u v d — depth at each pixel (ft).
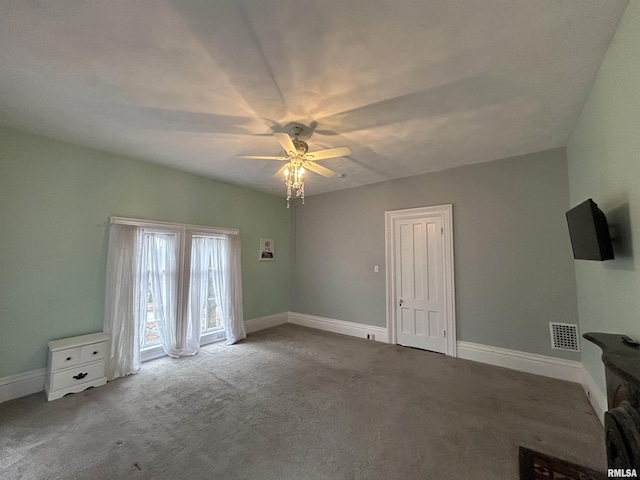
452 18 4.78
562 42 5.34
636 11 4.34
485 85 6.70
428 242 13.62
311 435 6.94
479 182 12.20
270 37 5.21
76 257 10.12
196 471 5.77
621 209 5.54
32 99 7.29
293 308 18.89
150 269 12.14
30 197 9.19
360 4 4.51
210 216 14.60
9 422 7.43
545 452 6.29
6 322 8.66
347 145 10.28
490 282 11.76
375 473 5.71
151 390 9.32
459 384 9.70
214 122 8.55
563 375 10.05
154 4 4.50
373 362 11.81
